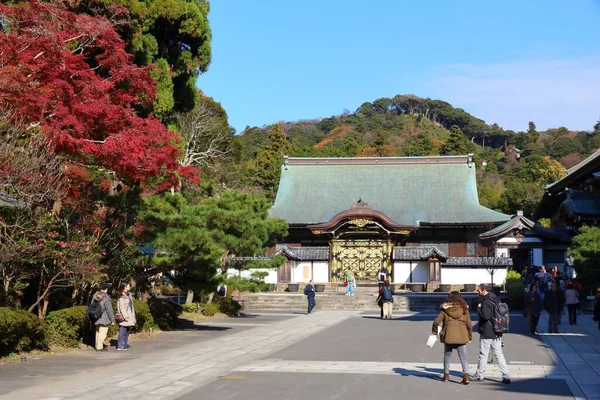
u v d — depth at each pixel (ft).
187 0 108.37
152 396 41.65
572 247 145.48
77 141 64.64
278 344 73.56
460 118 610.24
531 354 65.16
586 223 167.22
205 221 82.12
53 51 65.67
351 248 201.05
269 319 116.98
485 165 429.38
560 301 88.43
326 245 218.79
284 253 191.52
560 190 197.88
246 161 381.60
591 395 42.65
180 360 59.31
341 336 83.61
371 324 104.58
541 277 141.08
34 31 66.85
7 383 46.16
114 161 68.69
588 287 136.05
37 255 64.23
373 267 199.62
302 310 151.74
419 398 41.34
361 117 613.52
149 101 86.69
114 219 82.23
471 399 41.14
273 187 307.78
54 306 76.18
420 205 223.30
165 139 74.64
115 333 76.95
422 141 440.86
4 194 64.08
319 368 54.44
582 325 101.14
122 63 74.59
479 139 598.75
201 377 49.37
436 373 52.19
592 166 157.79
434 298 155.12
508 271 182.50
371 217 196.65
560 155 490.08
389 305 116.37
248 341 76.84
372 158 240.32
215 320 114.21
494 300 48.52
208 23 111.75
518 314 130.82
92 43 78.13
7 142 65.26
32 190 64.49
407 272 196.95
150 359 59.93
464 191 226.38
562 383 47.50
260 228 86.79
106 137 70.95
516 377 50.34
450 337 47.11
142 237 82.12
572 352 66.80
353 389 44.37
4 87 61.36
